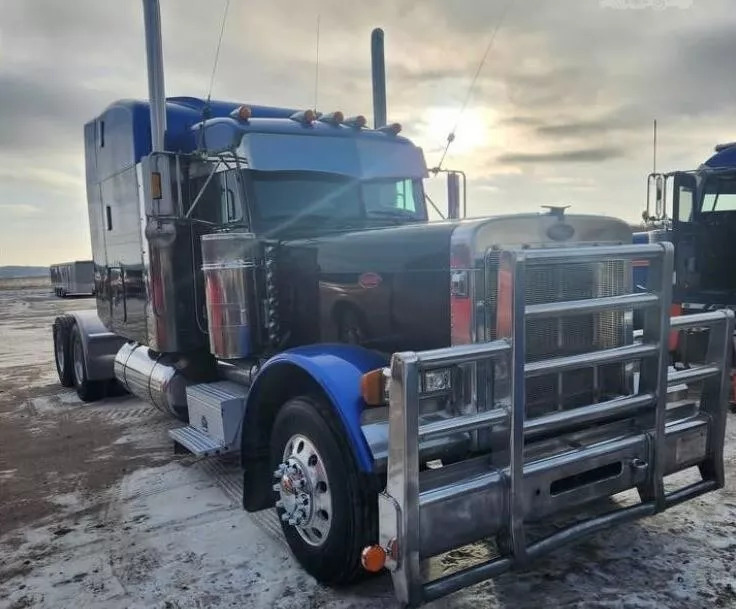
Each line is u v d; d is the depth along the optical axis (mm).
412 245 3260
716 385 3402
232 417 4246
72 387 8625
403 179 4895
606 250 2893
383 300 3441
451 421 2584
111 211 5812
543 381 3105
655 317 3111
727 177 8398
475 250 2850
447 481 2635
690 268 8570
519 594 3002
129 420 6719
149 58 4539
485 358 2629
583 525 2930
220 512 4102
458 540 2592
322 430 3021
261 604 3004
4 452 5727
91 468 5148
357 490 2881
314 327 3957
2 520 4152
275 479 3395
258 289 4027
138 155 5098
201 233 4543
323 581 3117
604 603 2898
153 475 4895
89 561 3506
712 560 3234
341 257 3686
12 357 12008
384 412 2900
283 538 3684
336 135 4613
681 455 3301
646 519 3711
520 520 2713
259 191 4172
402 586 2469
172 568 3379
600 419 3168
